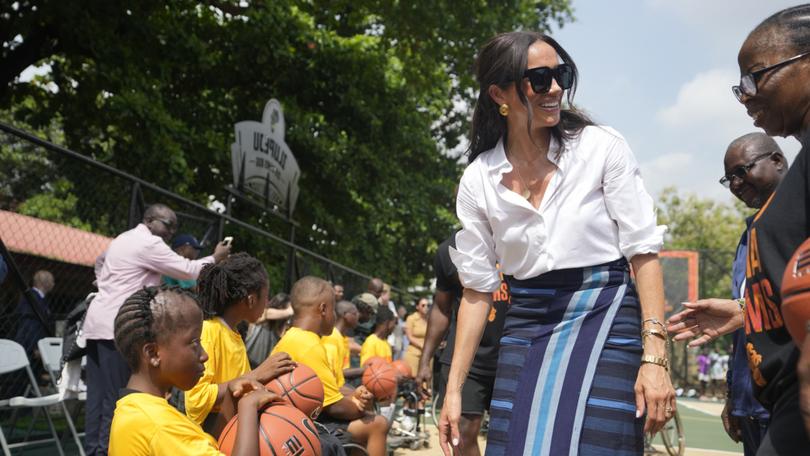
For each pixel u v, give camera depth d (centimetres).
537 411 239
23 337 708
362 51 1647
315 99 1688
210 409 359
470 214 266
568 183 244
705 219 5519
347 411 496
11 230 666
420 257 2348
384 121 1731
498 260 271
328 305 491
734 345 367
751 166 387
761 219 172
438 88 1905
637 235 238
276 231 1544
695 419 1581
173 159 1198
